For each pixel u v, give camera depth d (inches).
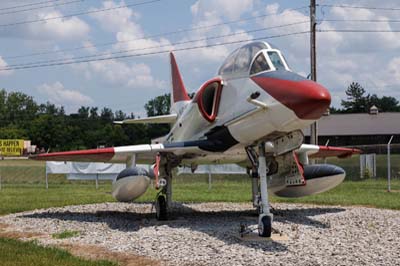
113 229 415.8
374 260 281.9
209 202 645.3
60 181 1205.7
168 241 339.9
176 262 281.0
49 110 5280.5
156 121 599.5
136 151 450.3
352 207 566.9
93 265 267.1
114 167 958.4
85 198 703.7
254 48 401.1
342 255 295.4
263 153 393.4
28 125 3742.6
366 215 482.0
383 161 1529.3
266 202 363.9
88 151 458.0
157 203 467.2
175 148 446.3
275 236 358.3
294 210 536.1
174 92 653.3
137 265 277.9
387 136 2202.3
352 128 2237.9
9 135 3513.8
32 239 370.3
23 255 291.9
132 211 553.0
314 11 877.2
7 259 280.7
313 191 488.4
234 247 319.6
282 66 386.3
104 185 1051.9
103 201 664.4
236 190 840.3
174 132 533.6
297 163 406.0
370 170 1069.8
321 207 568.7
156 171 438.9
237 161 499.2
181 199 672.4
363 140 2218.3
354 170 1231.5
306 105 329.4
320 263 274.5
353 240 346.9
